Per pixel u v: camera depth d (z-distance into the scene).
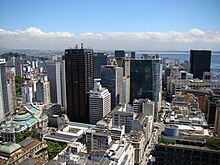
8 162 171.38
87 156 182.88
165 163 169.12
